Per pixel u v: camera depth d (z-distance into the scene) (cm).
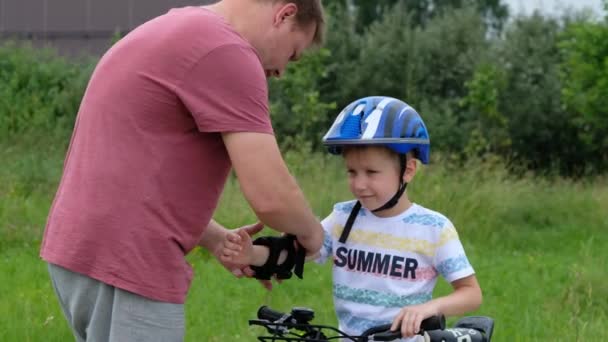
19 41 2517
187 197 357
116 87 358
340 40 2650
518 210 1427
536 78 2595
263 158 350
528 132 2539
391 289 392
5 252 1003
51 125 1978
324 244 406
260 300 805
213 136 358
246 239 377
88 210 355
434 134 2427
